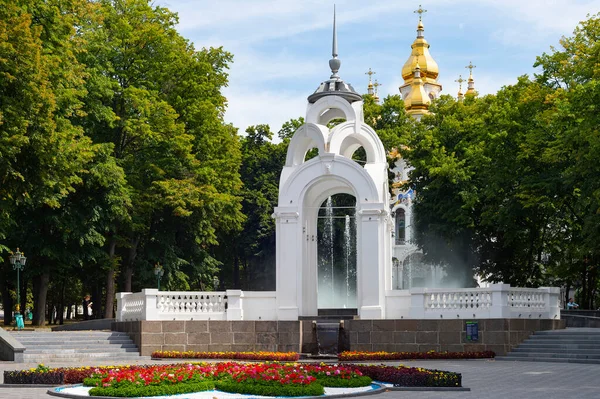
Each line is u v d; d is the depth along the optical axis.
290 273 35.56
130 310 34.94
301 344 32.97
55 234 46.25
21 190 35.81
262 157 71.50
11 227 44.59
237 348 32.97
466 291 32.44
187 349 32.78
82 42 40.75
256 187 70.44
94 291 61.16
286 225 36.00
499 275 51.34
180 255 54.22
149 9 50.66
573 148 41.19
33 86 33.00
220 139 53.78
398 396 18.08
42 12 36.97
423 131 54.28
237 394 18.14
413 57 98.50
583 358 29.38
